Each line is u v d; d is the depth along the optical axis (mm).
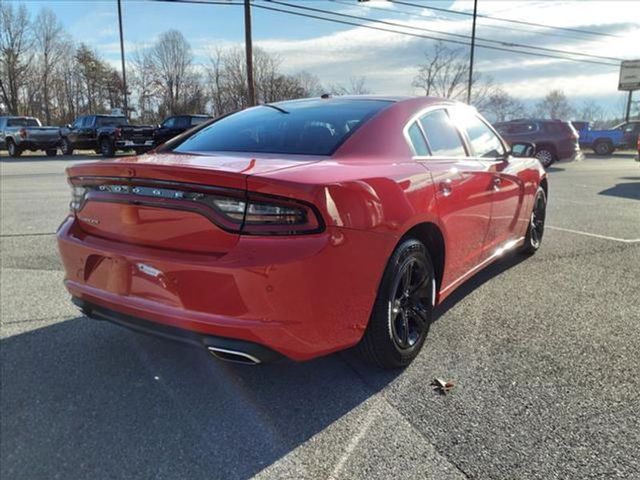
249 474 2156
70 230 2908
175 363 3113
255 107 3789
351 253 2396
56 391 2783
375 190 2580
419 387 2807
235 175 2238
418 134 3320
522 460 2201
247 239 2260
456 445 2307
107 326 3623
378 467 2180
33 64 61625
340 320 2441
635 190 11469
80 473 2162
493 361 3086
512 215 4523
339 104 3447
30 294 4219
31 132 23188
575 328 3555
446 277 3412
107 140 22328
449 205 3219
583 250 5695
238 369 3043
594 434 2371
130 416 2562
